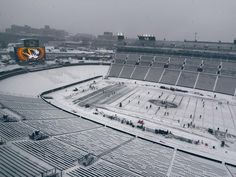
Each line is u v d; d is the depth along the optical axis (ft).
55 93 383.65
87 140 188.55
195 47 550.77
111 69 561.02
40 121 218.38
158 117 297.53
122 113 305.12
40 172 120.37
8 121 198.08
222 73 477.36
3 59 572.51
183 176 147.95
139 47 593.01
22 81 401.90
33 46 492.95
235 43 534.78
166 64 532.32
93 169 136.98
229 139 244.22
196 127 271.49
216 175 157.58
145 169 150.30
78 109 309.42
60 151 154.51
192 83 468.75
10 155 134.62
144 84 476.95
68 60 638.94
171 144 220.02
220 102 371.97
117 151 175.11
